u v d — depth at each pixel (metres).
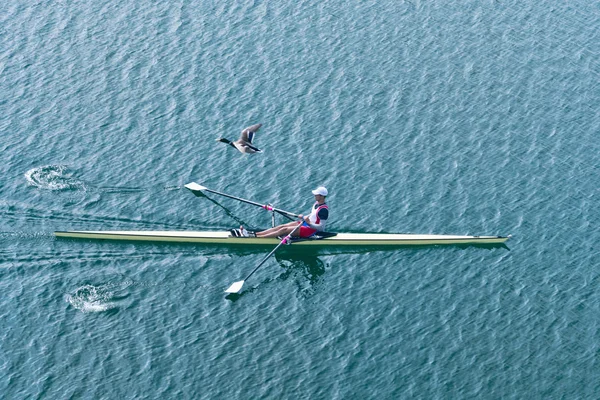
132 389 37.69
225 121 54.22
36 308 41.50
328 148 52.09
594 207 47.75
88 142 52.69
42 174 50.09
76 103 55.88
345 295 42.81
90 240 45.97
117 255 45.06
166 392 37.56
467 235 46.09
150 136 53.16
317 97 56.12
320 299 42.56
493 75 58.06
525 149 52.00
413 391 37.72
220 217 47.72
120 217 47.41
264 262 45.09
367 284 43.50
